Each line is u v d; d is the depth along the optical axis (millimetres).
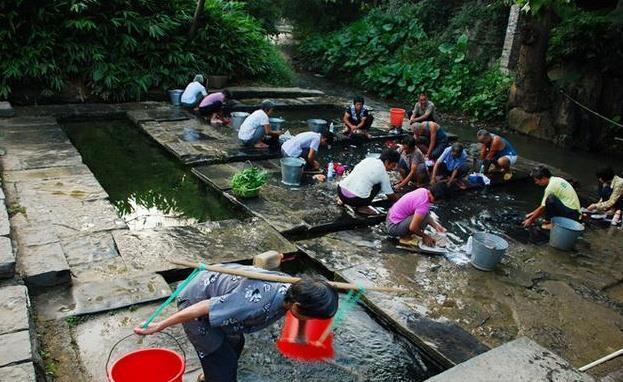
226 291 2578
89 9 10086
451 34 15062
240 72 12602
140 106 10109
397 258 5035
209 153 7645
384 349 3816
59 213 5297
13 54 9484
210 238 5102
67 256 4508
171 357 2754
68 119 9188
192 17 11469
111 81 10102
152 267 4453
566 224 5648
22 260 4066
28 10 9586
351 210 6070
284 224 5562
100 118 9461
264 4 17016
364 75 16234
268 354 3568
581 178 9016
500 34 13898
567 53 11359
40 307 3770
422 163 6961
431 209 6469
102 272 4312
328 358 3580
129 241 4871
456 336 3887
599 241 5883
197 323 2682
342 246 5191
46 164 6660
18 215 5031
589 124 11125
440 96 13844
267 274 2566
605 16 11047
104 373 3229
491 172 8078
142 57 10836
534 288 4715
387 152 5977
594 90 11062
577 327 4164
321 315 2344
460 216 6328
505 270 4996
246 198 6203
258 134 7926
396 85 15195
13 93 9477
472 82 13789
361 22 17688
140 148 8070
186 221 5820
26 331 3199
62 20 9906
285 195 6410
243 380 3312
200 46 11625
